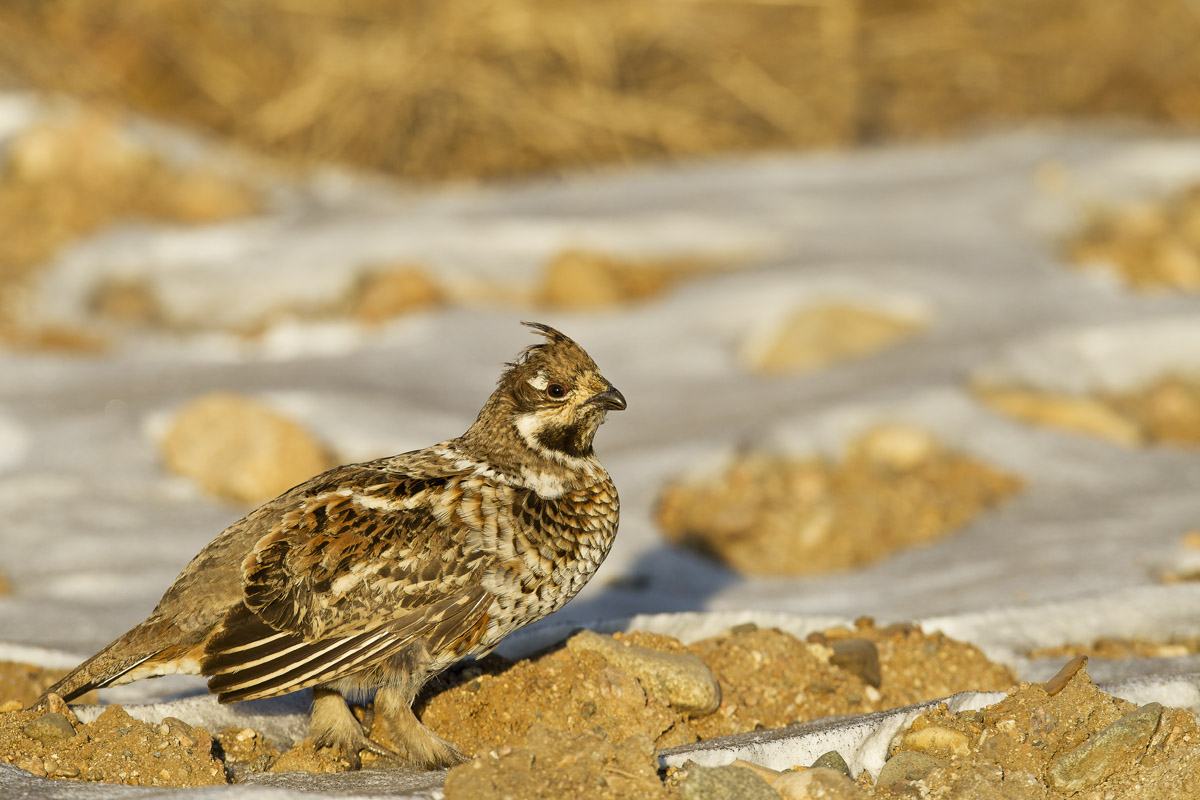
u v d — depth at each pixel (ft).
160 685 25.93
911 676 26.50
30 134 62.95
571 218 59.16
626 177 68.44
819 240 57.11
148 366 48.60
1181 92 80.12
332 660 21.48
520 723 23.35
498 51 72.54
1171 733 21.79
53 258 56.80
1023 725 21.86
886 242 56.70
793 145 75.00
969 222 59.11
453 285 54.80
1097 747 20.81
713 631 27.61
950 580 32.35
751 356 47.62
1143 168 65.36
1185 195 63.41
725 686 25.38
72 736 20.52
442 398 44.83
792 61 77.00
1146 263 56.90
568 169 72.02
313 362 48.49
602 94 72.84
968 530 36.47
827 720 23.56
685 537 36.52
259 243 57.41
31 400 44.19
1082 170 65.21
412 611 21.89
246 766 22.16
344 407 42.75
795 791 19.79
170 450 39.29
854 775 21.94
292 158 69.26
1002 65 82.64
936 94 81.76
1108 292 51.42
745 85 75.51
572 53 73.36
